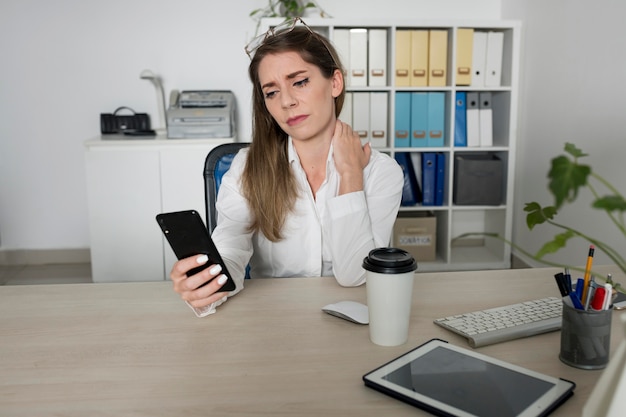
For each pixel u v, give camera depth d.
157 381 0.89
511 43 3.46
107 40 3.73
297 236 1.51
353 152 1.44
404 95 3.50
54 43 3.72
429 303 1.19
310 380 0.88
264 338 1.04
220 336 1.05
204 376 0.90
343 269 1.31
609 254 0.73
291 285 1.33
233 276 1.28
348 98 3.49
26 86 3.76
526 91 3.53
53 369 0.93
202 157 3.31
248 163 1.48
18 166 3.85
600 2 2.63
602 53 2.62
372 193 1.52
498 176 3.58
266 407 0.81
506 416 0.75
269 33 1.41
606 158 2.61
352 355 0.96
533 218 0.90
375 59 3.47
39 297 1.27
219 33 3.76
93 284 1.35
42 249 3.94
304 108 1.37
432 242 3.67
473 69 3.51
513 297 1.22
